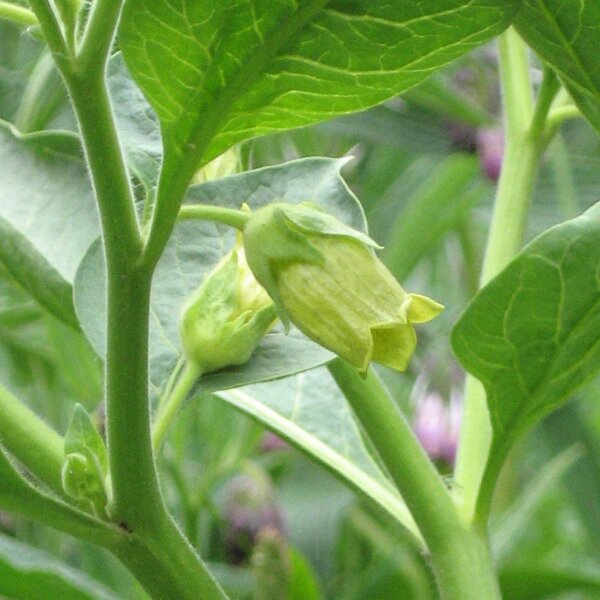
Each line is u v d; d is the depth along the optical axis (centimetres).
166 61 20
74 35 20
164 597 22
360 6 20
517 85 30
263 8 20
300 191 28
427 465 27
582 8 23
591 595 44
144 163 25
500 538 44
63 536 43
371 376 27
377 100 21
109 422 21
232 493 45
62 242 32
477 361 26
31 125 41
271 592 34
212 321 25
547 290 25
